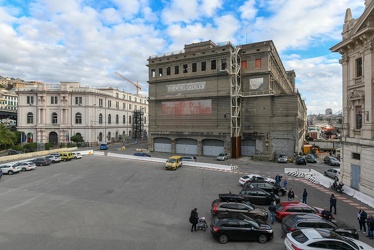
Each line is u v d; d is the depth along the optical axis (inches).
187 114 2176.4
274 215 697.0
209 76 2062.0
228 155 1947.6
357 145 967.6
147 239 589.0
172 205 835.4
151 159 1836.9
